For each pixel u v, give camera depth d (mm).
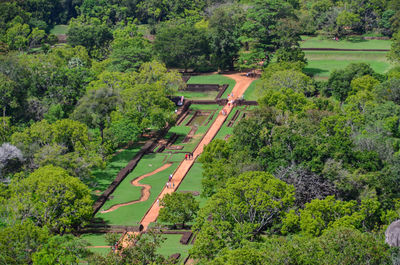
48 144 135875
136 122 161500
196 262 93875
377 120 140500
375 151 121625
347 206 99125
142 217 121688
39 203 108250
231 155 129375
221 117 182125
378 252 77125
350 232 80812
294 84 171500
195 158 152875
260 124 130000
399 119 139625
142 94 167250
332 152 115000
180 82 189000
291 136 120438
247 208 96875
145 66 189375
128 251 80188
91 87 180750
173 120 168750
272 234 98312
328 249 78500
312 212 97250
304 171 110312
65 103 183875
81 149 136125
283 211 98188
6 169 127500
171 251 100500
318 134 125312
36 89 181625
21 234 87188
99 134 159125
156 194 133125
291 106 149500
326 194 107500
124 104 161250
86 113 154625
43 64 187250
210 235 89500
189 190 134000
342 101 176375
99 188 136625
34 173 115812
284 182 101438
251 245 84938
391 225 84312
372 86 167625
